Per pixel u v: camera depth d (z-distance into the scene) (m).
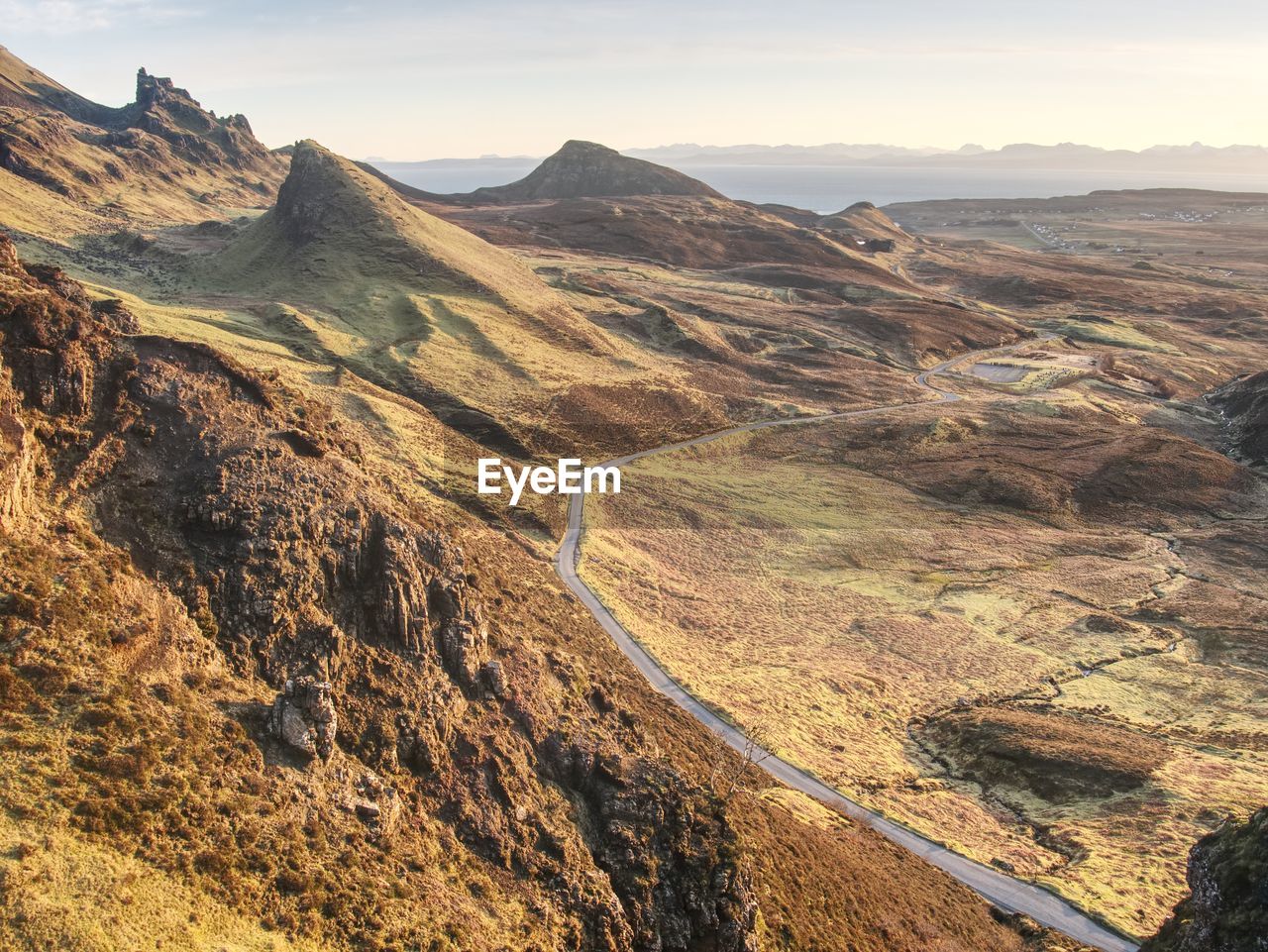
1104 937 45.19
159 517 34.12
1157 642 90.38
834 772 59.97
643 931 32.94
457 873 30.36
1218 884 33.28
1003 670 82.19
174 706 28.12
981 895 48.59
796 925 37.22
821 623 90.88
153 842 23.86
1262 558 116.81
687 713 61.00
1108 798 59.59
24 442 31.23
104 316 40.41
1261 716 74.06
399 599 37.47
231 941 22.55
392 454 105.06
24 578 27.92
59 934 20.00
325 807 28.72
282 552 35.25
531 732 38.66
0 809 22.20
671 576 98.19
